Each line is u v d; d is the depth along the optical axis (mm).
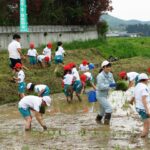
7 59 31875
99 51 46031
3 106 20859
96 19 52469
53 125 16203
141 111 13680
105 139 13859
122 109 19312
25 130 15297
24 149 12766
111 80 16047
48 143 13477
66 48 45938
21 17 37656
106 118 16109
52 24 48719
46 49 31172
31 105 15203
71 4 51062
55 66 30766
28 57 31609
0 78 24266
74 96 23500
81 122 16703
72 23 51594
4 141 13875
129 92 23984
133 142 13383
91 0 51812
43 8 46781
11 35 39938
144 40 62344
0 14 41500
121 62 38125
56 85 25594
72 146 13031
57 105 20797
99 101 16203
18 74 21516
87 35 52500
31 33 42438
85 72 25250
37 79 25719
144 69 35500
